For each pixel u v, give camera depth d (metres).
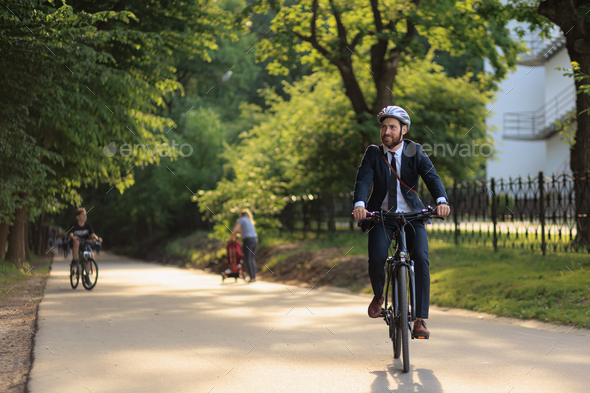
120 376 7.25
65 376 7.23
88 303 14.98
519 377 7.11
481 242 24.97
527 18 22.75
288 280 23.30
